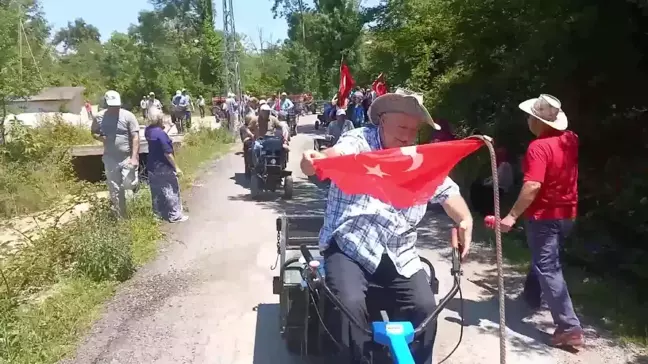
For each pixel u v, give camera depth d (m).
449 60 12.77
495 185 3.06
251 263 7.51
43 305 5.91
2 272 6.04
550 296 5.06
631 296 6.07
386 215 3.63
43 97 35.84
